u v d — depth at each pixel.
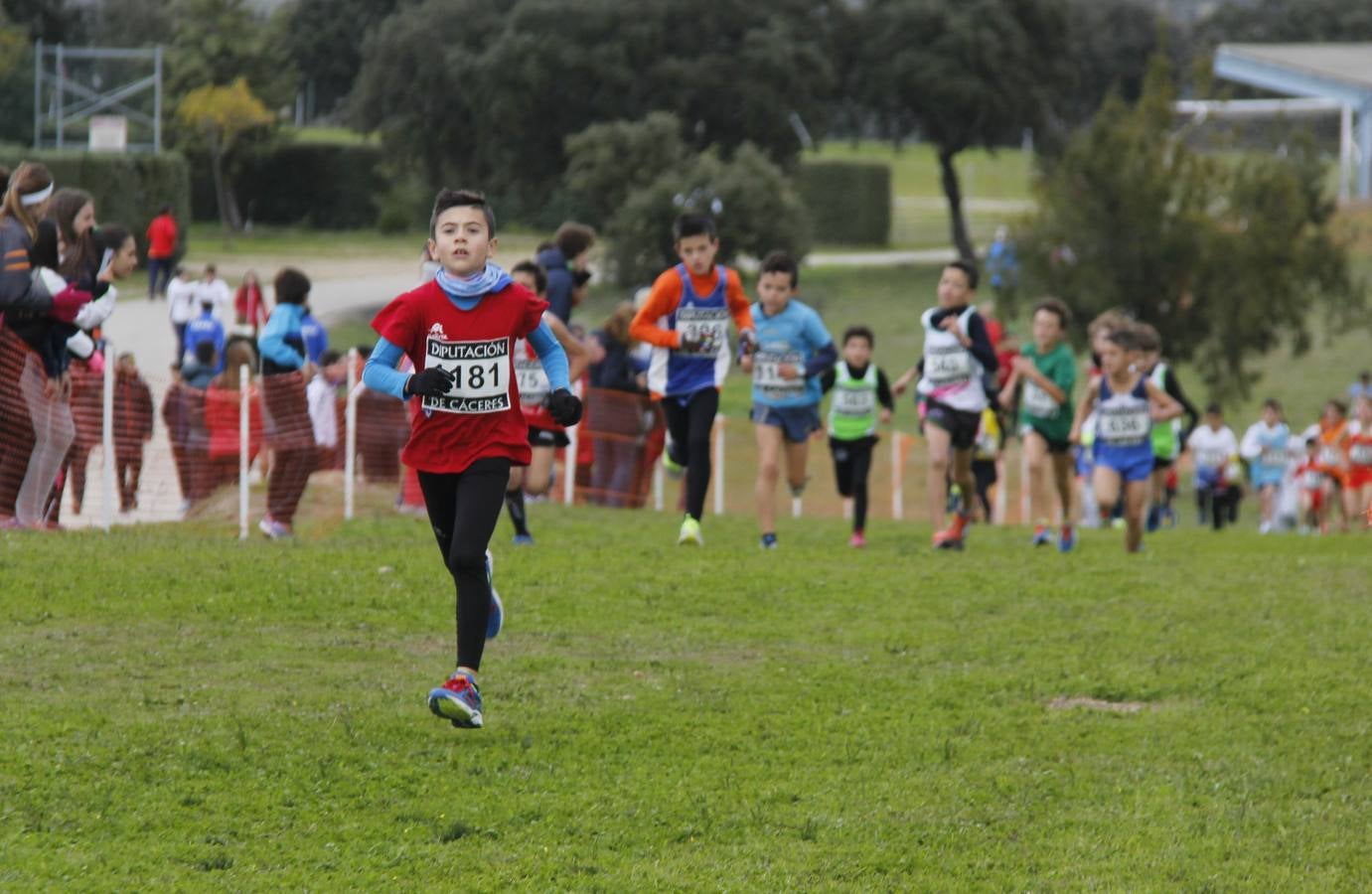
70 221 29.98
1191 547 39.31
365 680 20.84
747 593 27.73
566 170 175.62
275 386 33.06
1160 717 21.14
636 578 28.45
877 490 68.19
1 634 22.12
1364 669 23.78
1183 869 15.75
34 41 181.88
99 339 37.84
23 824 15.36
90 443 34.94
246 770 17.14
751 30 175.62
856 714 20.56
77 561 26.48
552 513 40.62
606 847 15.77
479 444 18.48
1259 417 109.19
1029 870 15.69
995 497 62.94
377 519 36.91
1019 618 26.81
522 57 171.75
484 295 18.30
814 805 17.23
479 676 21.34
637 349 50.59
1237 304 99.06
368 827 15.89
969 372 35.56
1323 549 39.91
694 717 20.00
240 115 180.62
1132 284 101.31
